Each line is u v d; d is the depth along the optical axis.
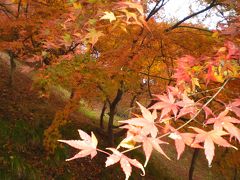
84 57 4.82
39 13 5.68
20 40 5.87
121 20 2.48
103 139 12.53
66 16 3.62
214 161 12.67
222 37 3.56
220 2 7.02
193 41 6.87
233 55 2.34
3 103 10.62
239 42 2.74
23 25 5.54
